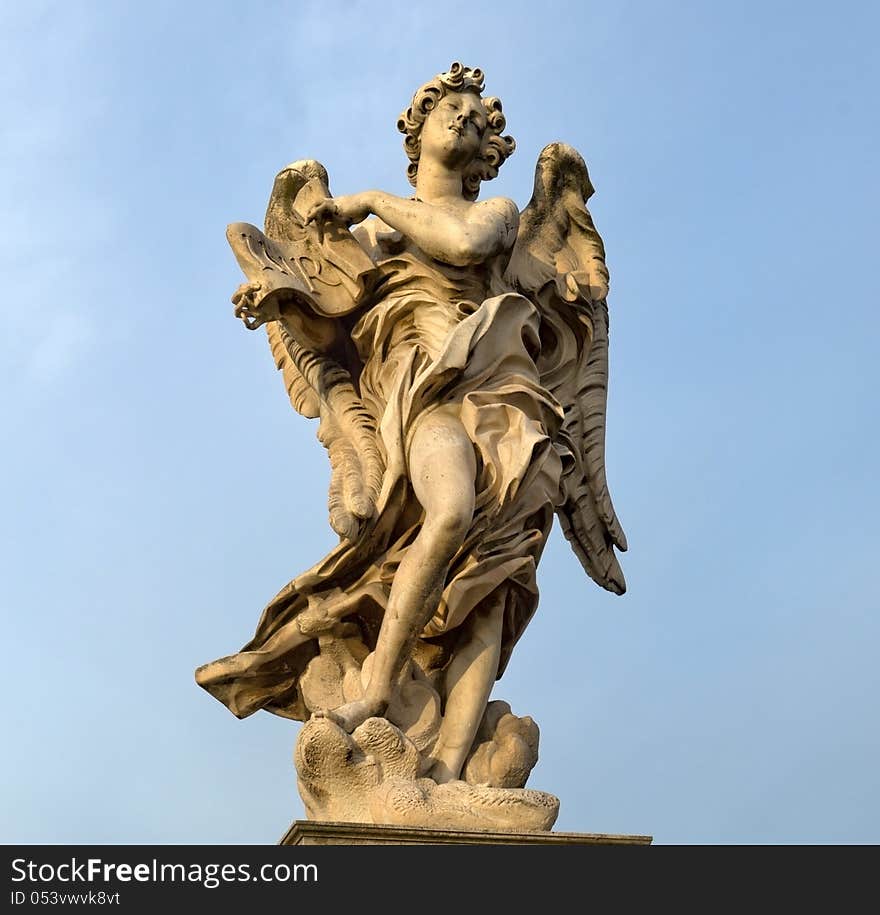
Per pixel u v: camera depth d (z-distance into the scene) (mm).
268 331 12969
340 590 11789
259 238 12391
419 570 11203
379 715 11281
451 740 11383
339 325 12586
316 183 12727
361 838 10555
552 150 13078
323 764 10945
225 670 11805
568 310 12805
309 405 12609
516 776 11453
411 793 10812
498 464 11531
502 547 11641
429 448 11422
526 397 11781
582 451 12727
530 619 12031
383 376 12258
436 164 12469
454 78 12531
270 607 11781
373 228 12688
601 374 12914
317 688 11750
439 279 12180
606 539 12812
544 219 13023
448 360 11531
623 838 10812
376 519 11641
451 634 11742
